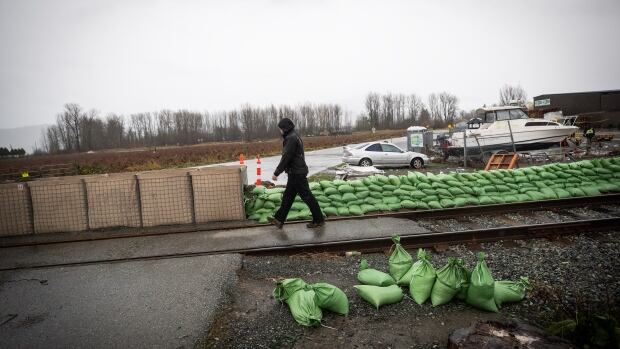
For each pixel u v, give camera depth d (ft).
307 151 128.77
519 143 60.85
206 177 22.03
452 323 11.89
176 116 341.82
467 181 27.94
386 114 369.50
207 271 15.65
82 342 11.10
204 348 10.68
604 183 29.71
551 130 60.90
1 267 16.93
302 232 20.68
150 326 11.81
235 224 21.84
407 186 26.32
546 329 11.27
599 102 154.81
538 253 17.54
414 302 13.21
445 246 18.74
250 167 76.13
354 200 25.14
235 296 13.82
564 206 26.40
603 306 12.49
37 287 14.84
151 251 18.28
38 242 20.11
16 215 20.95
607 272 15.14
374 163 59.98
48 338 11.37
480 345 9.75
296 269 16.43
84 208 21.38
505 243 19.26
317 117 352.08
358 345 10.80
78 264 16.93
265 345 10.89
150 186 21.72
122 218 21.58
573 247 18.16
